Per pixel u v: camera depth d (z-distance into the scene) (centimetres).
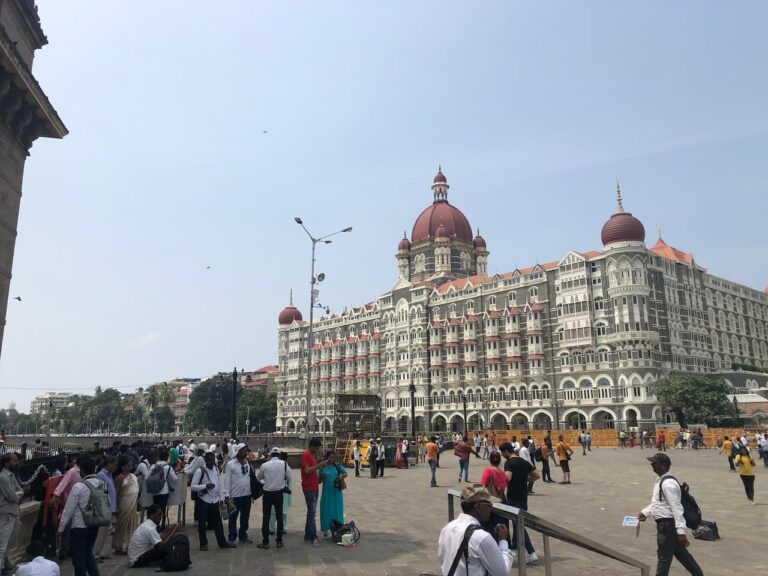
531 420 9588
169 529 1372
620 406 8531
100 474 1299
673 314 9438
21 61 2058
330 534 1680
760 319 12212
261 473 1569
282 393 15000
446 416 10838
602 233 9281
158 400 19712
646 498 2412
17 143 2306
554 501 2333
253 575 1221
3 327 2231
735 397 8275
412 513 2061
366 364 12838
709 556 1354
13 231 2305
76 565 1088
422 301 11694
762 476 3284
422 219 13738
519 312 10100
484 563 594
